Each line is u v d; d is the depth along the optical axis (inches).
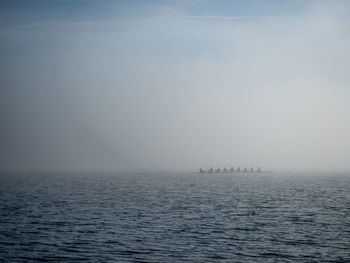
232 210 2701.8
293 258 1327.5
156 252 1401.3
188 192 4640.8
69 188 5329.7
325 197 3890.3
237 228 1911.9
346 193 4483.3
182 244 1533.0
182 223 2069.4
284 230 1859.0
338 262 1279.5
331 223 2095.2
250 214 2479.1
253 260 1298.0
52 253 1382.9
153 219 2219.5
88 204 3061.0
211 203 3211.1
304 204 3152.1
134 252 1401.3
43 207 2837.1
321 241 1601.9
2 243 1544.0
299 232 1807.3
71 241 1583.4
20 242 1563.7
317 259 1315.2
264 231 1829.5
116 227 1929.1
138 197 3806.6
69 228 1894.7
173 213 2502.5
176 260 1293.1
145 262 1268.5
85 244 1528.1
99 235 1713.8
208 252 1405.0
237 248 1469.0
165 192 4613.7
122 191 4741.6
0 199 3508.9
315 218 2299.5
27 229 1865.2
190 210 2684.5
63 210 2645.2
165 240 1608.0
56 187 5575.8
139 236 1691.7
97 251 1414.9
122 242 1566.2
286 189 5315.0
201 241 1590.8
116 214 2434.8
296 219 2251.5
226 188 5565.9
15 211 2586.1
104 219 2212.1
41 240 1604.3
